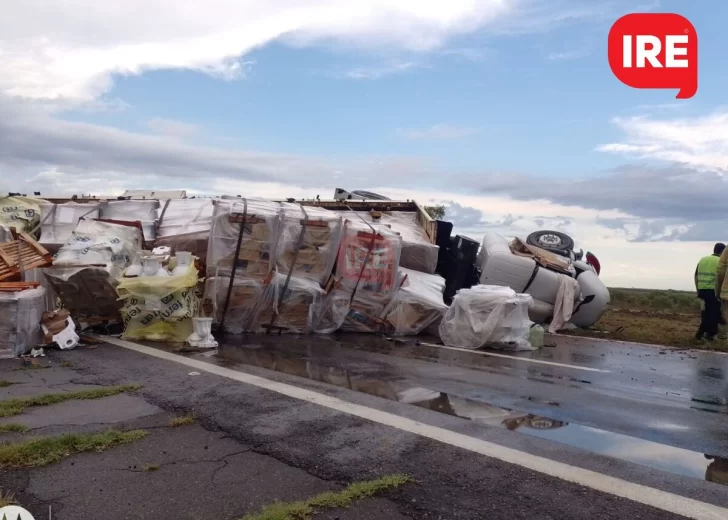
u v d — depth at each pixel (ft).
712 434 17.47
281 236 32.94
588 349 33.78
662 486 12.49
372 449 14.17
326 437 14.96
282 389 19.60
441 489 12.01
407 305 36.45
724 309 30.99
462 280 44.98
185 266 30.55
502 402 20.76
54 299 31.32
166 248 32.42
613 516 11.02
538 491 12.01
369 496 11.60
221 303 32.55
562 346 34.76
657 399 21.83
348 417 16.63
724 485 12.91
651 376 26.13
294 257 33.30
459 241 45.50
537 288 41.37
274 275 32.86
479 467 13.19
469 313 33.30
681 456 15.49
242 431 15.31
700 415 19.65
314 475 12.64
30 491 11.61
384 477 12.41
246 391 19.26
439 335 35.04
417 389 22.31
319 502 11.21
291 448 14.15
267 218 31.99
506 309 32.94
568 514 11.06
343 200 52.31
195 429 15.46
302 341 32.91
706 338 36.86
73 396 18.34
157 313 29.50
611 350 33.58
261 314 33.83
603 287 43.39
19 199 38.83
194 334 28.99
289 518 10.52
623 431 17.67
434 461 13.47
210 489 11.85
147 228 36.04
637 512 11.19
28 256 30.48
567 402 21.02
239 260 31.91
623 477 12.91
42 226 36.78
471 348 32.78
